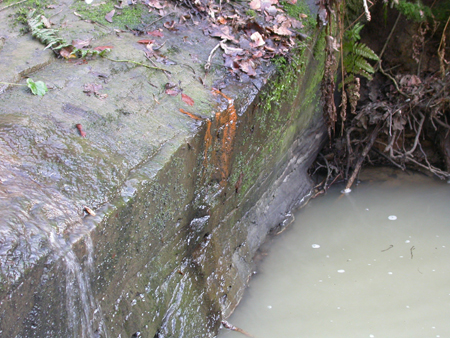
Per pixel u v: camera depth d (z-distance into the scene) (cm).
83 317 208
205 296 325
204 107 287
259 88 323
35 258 174
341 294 375
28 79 252
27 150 219
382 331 338
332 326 344
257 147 355
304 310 360
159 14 363
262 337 336
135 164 236
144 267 259
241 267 378
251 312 358
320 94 458
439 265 403
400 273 396
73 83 273
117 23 342
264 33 367
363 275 395
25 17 321
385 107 512
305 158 500
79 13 340
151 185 233
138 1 369
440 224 457
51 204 197
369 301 367
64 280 188
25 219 184
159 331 279
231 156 315
